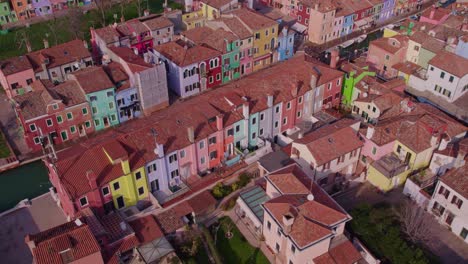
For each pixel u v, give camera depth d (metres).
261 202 60.41
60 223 63.38
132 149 61.78
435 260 53.78
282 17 109.94
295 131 77.31
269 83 75.00
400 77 94.06
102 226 55.88
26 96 75.88
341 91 84.00
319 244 50.47
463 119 83.31
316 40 112.38
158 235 57.62
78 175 58.00
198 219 61.84
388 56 95.19
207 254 57.19
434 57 87.94
